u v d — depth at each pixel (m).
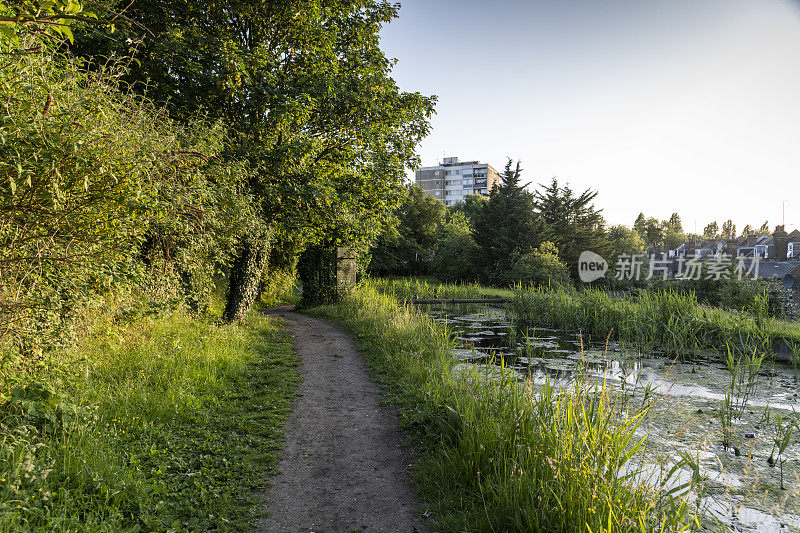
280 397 6.71
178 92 10.55
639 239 56.66
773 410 6.50
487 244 43.62
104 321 6.72
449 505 3.73
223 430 5.26
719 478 4.43
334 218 13.31
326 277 19.28
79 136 3.59
